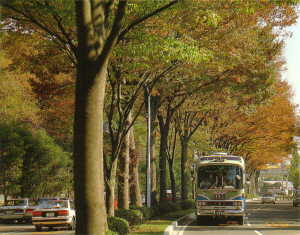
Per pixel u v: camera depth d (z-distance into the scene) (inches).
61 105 1060.5
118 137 856.9
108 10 538.6
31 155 1641.2
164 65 870.4
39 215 1077.1
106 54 480.1
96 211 479.8
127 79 941.8
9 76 1555.1
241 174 1162.0
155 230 858.8
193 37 868.6
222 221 1270.9
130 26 551.5
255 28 1005.2
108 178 850.8
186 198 1736.0
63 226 1129.4
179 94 1254.3
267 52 1096.2
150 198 1269.7
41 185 1761.8
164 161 1453.0
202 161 1177.4
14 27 737.6
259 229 1021.2
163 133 1440.7
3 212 1385.3
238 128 1963.6
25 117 1647.4
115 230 752.3
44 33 757.3
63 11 620.7
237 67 1091.9
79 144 482.3
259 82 1149.7
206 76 1099.9
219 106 1498.5
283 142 2155.5
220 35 906.7
